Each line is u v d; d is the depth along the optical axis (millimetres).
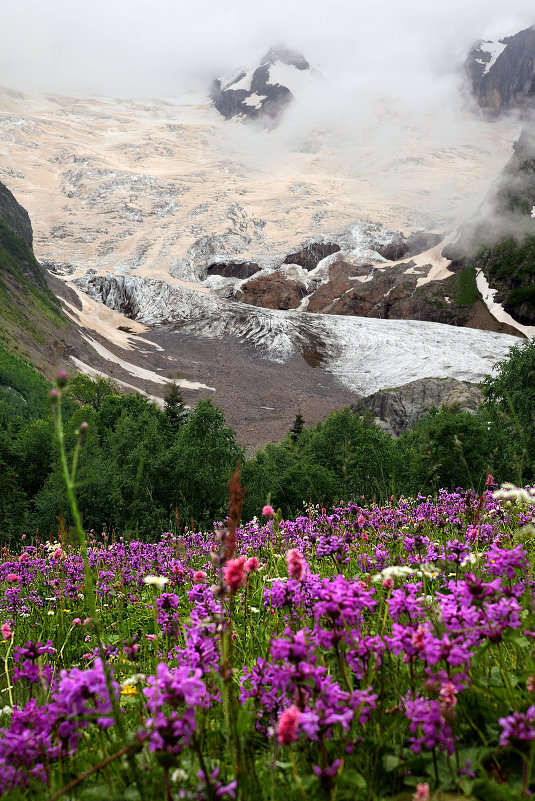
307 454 44562
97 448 37000
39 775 2232
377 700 2576
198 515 35906
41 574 8305
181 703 2074
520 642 2684
